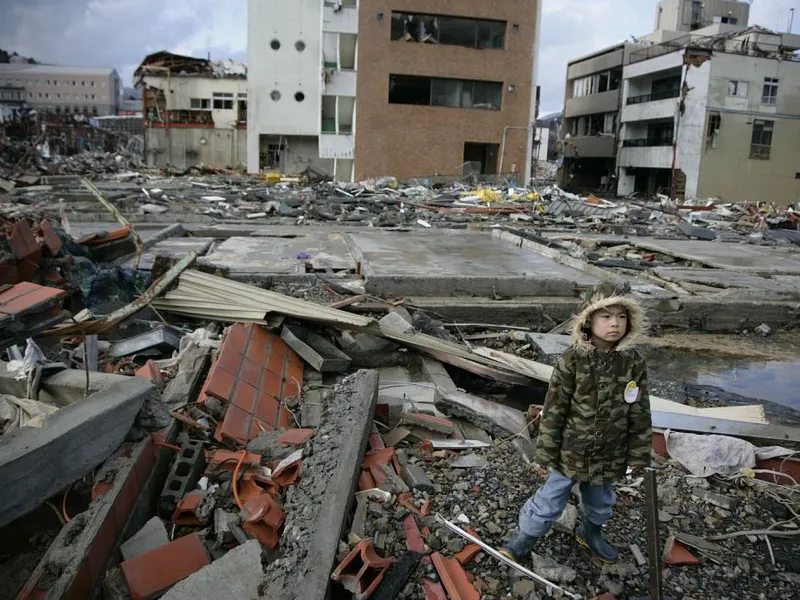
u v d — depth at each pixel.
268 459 3.74
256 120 38.88
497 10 36.28
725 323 8.51
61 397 3.70
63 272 6.89
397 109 36.66
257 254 10.48
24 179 25.58
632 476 3.97
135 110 103.56
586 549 3.20
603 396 2.85
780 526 3.58
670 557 3.20
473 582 2.91
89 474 3.14
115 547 2.84
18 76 97.06
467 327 7.59
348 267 9.71
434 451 4.13
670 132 40.09
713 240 17.05
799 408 5.84
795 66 38.38
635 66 42.22
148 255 9.84
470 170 36.94
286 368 5.20
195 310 5.91
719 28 47.78
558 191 29.88
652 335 8.11
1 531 2.96
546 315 7.95
